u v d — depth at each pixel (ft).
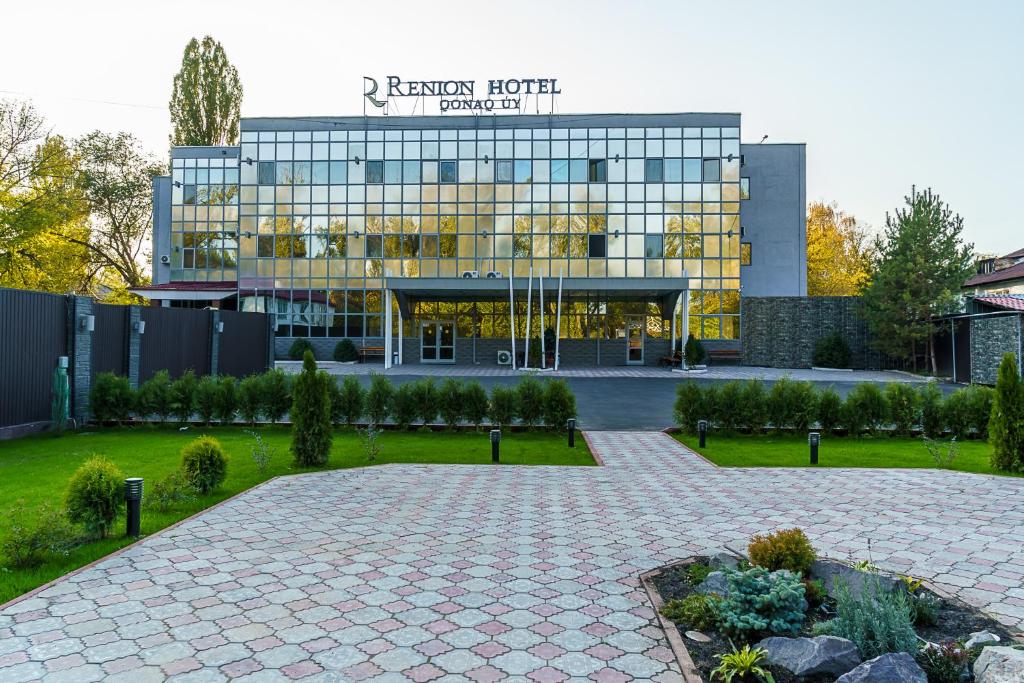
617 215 117.08
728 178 116.26
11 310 42.27
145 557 20.01
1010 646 13.42
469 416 47.16
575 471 34.06
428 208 119.44
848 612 13.74
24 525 21.89
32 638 14.43
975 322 80.48
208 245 131.03
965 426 44.62
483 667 13.34
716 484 31.04
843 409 45.73
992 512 25.80
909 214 98.99
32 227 98.73
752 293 125.39
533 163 118.32
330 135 120.67
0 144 99.91
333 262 120.26
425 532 23.03
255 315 79.36
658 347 115.65
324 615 15.90
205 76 158.71
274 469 33.91
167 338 63.31
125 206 152.46
